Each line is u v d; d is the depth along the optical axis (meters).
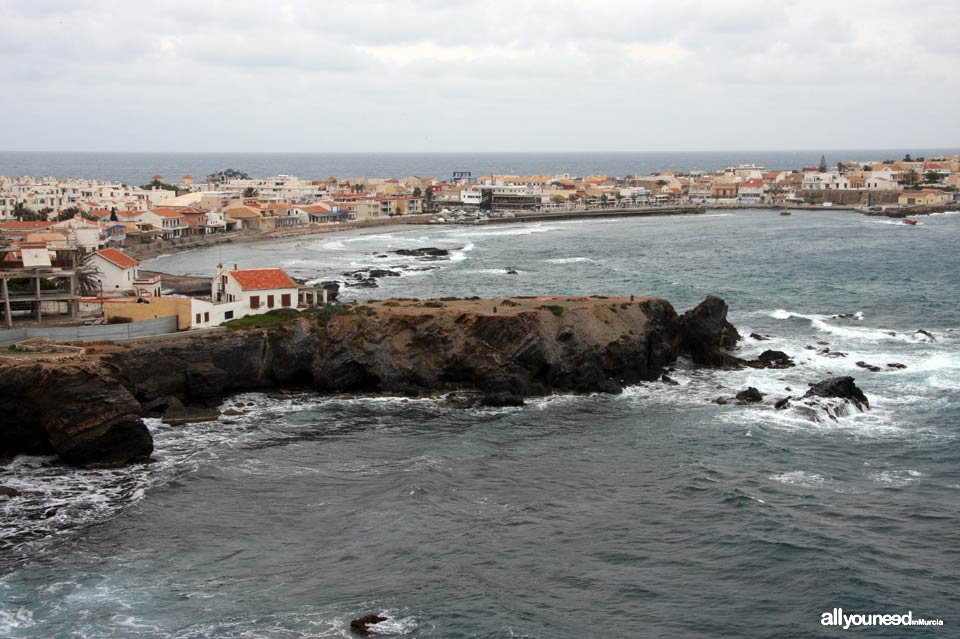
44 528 52.06
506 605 43.38
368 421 73.38
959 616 42.09
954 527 51.53
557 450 65.94
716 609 43.22
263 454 64.94
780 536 50.06
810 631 41.19
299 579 46.16
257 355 81.56
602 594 44.69
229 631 41.31
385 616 42.38
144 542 50.41
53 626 41.81
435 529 51.62
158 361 75.69
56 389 62.12
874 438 68.38
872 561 47.28
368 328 84.50
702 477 59.34
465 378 83.12
